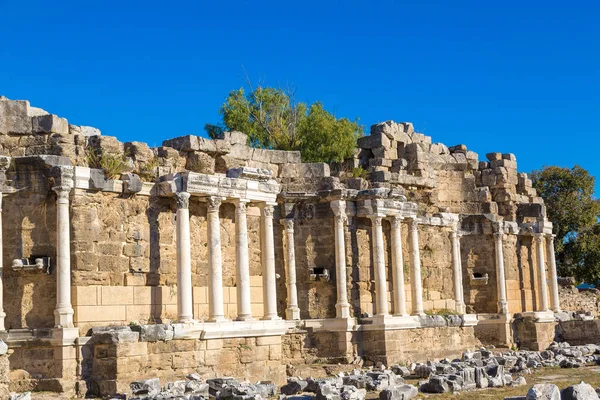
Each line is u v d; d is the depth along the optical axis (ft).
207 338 119.34
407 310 158.92
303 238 147.74
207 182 124.16
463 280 181.27
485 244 182.70
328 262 147.13
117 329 110.32
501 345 178.60
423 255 167.43
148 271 121.08
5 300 111.65
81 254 113.09
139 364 109.70
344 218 147.43
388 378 115.96
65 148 114.52
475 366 124.36
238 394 101.65
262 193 133.28
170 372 114.32
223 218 133.08
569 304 217.56
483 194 185.47
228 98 229.04
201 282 128.06
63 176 111.45
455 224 174.70
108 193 117.70
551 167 278.87
